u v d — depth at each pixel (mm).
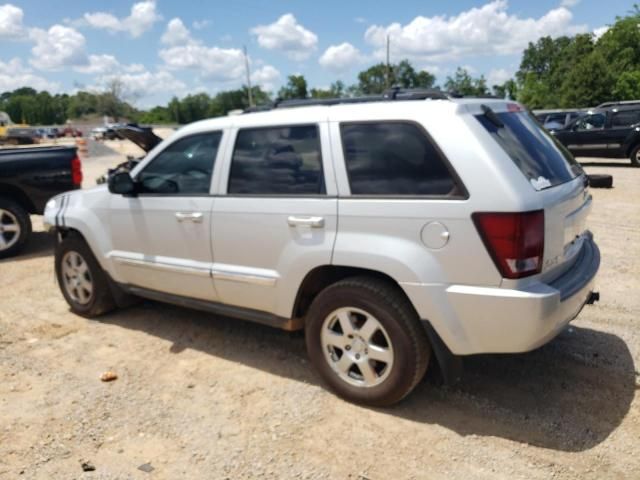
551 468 2939
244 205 3844
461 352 3188
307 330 3691
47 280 6543
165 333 4852
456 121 3150
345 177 3438
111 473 2998
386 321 3303
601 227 8242
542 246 3035
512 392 3689
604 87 49281
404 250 3195
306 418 3461
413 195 3201
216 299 4215
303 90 69438
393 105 3398
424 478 2893
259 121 3887
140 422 3465
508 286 2982
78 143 27266
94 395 3797
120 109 117375
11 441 3293
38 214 7906
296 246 3611
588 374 3893
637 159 16500
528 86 67375
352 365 3568
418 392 3711
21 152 7574
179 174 4305
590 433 3229
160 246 4430
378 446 3164
